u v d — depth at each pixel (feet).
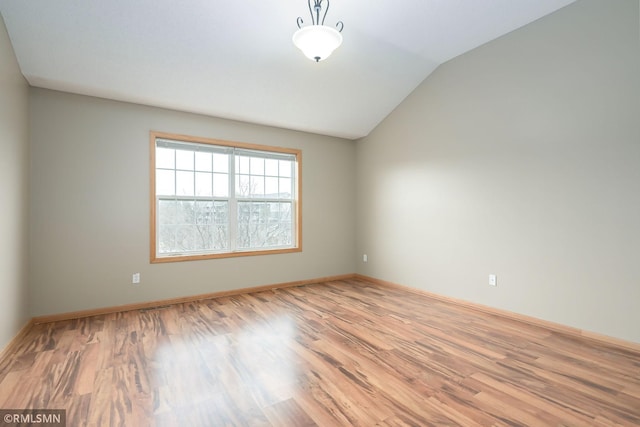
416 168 14.53
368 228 17.37
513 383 6.91
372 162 16.99
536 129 10.38
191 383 6.89
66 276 11.02
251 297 13.89
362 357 8.13
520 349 8.61
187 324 10.50
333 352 8.41
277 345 8.84
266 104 13.34
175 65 10.57
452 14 9.93
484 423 5.60
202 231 13.82
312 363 7.80
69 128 11.11
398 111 15.33
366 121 15.99
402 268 15.31
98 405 6.10
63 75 10.12
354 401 6.25
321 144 17.06
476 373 7.34
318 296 14.06
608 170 8.88
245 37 10.05
